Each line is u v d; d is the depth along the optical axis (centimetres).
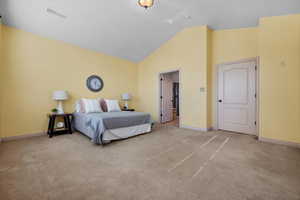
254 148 255
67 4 259
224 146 267
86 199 131
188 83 409
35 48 337
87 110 359
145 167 190
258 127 301
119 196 136
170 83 557
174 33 425
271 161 205
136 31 381
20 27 310
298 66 258
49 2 251
